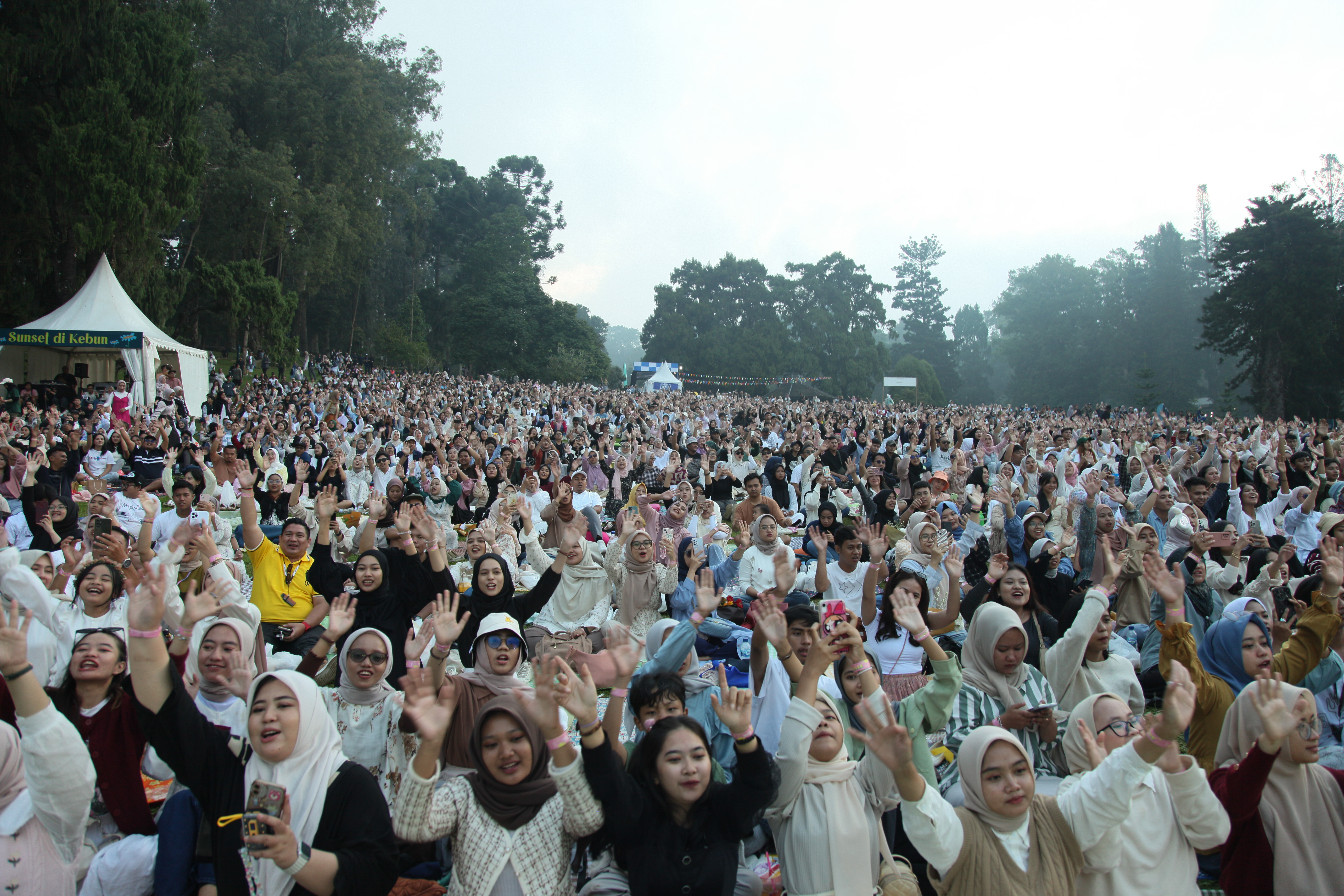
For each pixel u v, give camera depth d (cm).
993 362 11606
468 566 927
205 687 399
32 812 320
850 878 327
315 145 4522
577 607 684
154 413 2223
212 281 3762
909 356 9606
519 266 7844
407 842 304
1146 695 602
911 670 552
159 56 3114
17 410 2252
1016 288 10306
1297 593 547
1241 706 370
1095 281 9662
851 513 1270
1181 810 321
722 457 1678
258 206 4128
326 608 626
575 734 509
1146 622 666
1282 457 1232
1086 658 480
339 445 1608
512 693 327
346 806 297
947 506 927
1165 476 966
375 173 5050
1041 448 1758
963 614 606
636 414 3216
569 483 1105
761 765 308
